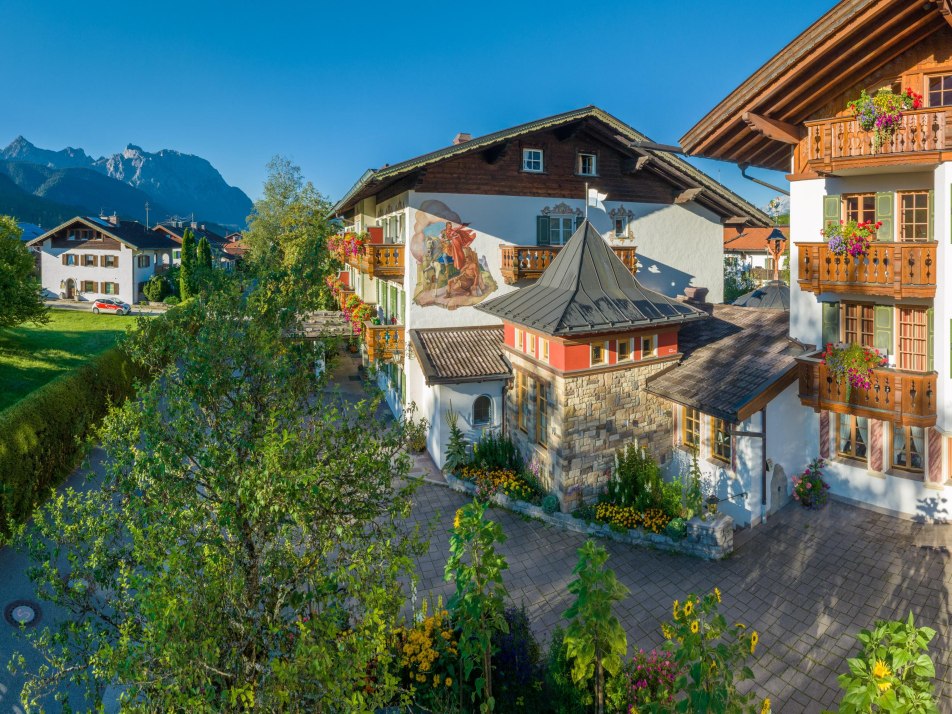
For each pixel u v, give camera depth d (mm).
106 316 47406
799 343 17172
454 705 9594
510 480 18531
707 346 19203
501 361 20859
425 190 21922
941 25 13883
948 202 13852
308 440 7520
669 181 25328
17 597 13242
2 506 15328
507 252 22062
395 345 23234
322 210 54656
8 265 27812
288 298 8672
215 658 6074
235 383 8203
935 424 14648
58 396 18969
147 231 81438
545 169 23453
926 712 5117
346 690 6023
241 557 7516
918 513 15516
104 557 7332
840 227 15211
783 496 16969
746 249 66500
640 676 9531
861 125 14352
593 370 17031
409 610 13305
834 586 13492
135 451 7508
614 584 7730
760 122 16656
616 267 18953
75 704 10664
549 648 11570
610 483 17156
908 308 14969
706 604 7297
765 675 11180
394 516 8086
